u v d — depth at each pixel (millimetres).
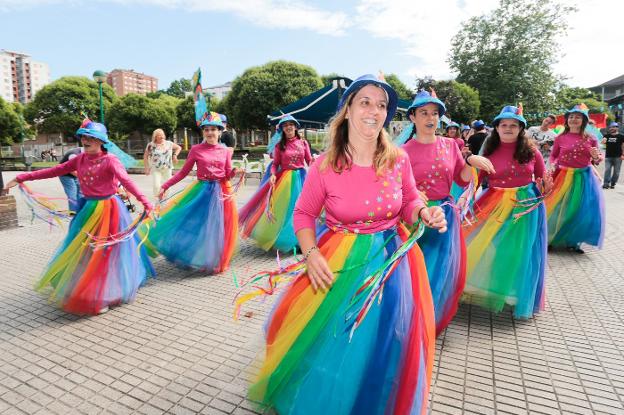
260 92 28250
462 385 2809
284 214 5766
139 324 3699
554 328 3656
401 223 2420
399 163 2236
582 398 2680
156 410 2553
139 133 38406
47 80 143750
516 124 3805
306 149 6102
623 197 10609
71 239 3973
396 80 37344
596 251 6035
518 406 2598
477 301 3895
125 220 4090
